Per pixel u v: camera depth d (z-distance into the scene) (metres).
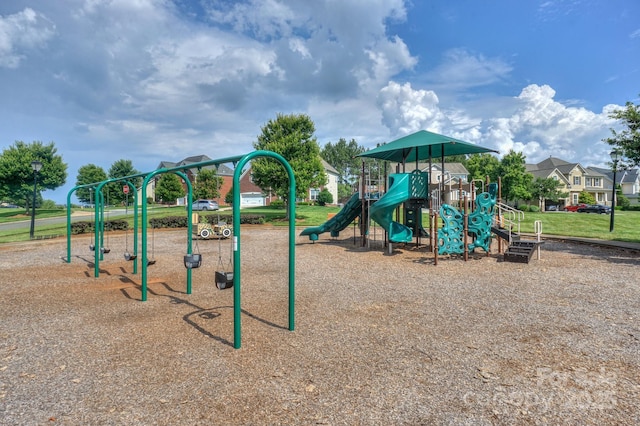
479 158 40.69
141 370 3.56
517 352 3.98
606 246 12.32
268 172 23.31
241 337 4.38
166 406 2.94
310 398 3.06
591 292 6.58
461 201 11.13
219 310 5.49
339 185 69.88
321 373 3.48
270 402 3.00
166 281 7.56
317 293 6.57
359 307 5.68
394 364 3.68
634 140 10.44
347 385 3.27
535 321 5.01
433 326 4.81
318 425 2.70
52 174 36.00
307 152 24.58
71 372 3.54
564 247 12.54
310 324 4.86
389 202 10.70
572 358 3.83
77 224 16.84
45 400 3.05
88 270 8.79
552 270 8.62
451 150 13.05
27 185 34.84
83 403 3.00
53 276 8.08
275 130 24.45
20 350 4.07
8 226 22.88
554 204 48.19
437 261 9.74
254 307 5.66
